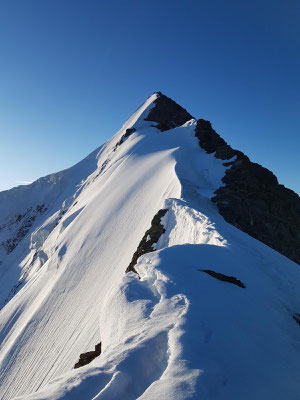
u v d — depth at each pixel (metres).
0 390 28.59
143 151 62.66
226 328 7.89
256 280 12.54
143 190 43.81
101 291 29.77
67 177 118.94
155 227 27.61
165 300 9.34
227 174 41.22
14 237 107.12
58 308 34.72
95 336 21.56
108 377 5.99
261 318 9.55
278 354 7.98
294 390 6.73
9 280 80.06
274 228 36.38
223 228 19.97
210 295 9.62
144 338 7.24
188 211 25.08
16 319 42.38
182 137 62.28
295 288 13.66
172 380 5.61
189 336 7.01
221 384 5.74
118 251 34.56
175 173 38.50
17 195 124.75
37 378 24.84
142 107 100.94
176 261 12.12
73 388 5.71
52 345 28.36
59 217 86.25
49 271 47.44
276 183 42.75
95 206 52.78
